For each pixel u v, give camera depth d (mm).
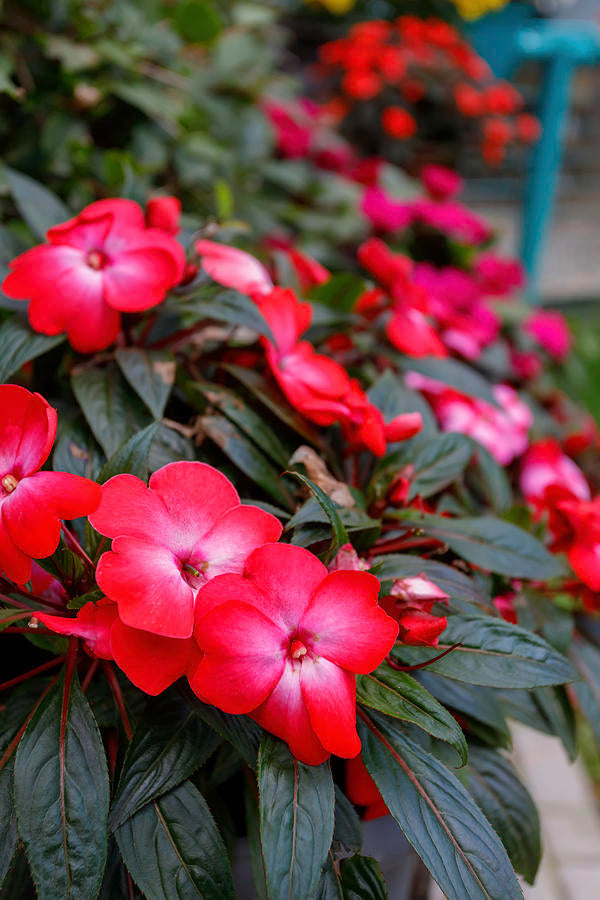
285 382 487
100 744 392
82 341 474
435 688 471
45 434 385
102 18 812
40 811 380
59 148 762
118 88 773
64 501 379
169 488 393
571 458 907
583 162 2445
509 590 538
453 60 1679
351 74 1632
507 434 729
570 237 2506
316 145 1340
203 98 948
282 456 486
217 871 396
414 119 1730
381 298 621
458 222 1199
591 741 961
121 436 472
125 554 375
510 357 1070
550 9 2158
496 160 1845
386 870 522
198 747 411
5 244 539
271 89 1244
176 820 403
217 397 494
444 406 693
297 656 385
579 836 845
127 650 376
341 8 2012
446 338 847
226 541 395
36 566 411
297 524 433
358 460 525
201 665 373
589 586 504
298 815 382
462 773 457
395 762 411
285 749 396
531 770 931
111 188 712
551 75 2004
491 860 393
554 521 532
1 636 479
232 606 373
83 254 477
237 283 500
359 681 402
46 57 759
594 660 545
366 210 1158
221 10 1134
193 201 925
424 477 524
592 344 2029
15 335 474
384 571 467
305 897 370
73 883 372
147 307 468
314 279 615
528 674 424
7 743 417
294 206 1269
